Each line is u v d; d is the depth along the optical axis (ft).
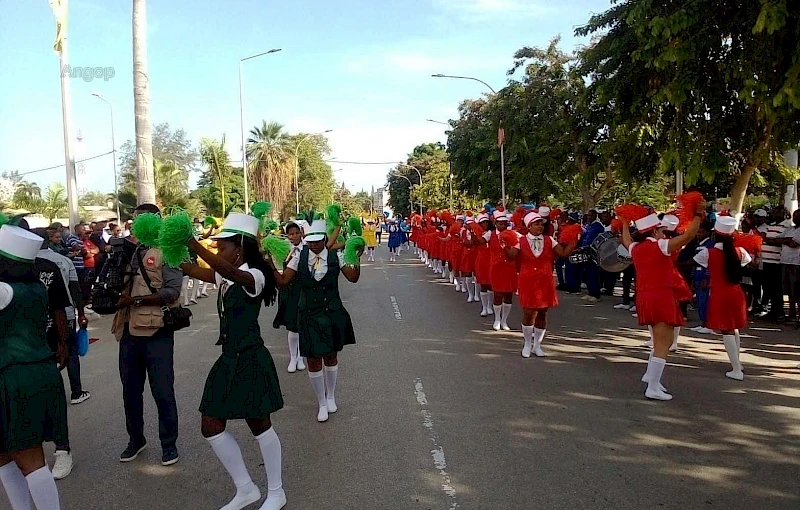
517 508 13.17
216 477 15.25
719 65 33.19
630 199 79.25
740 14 31.63
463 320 37.09
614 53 40.78
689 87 33.58
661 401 20.48
